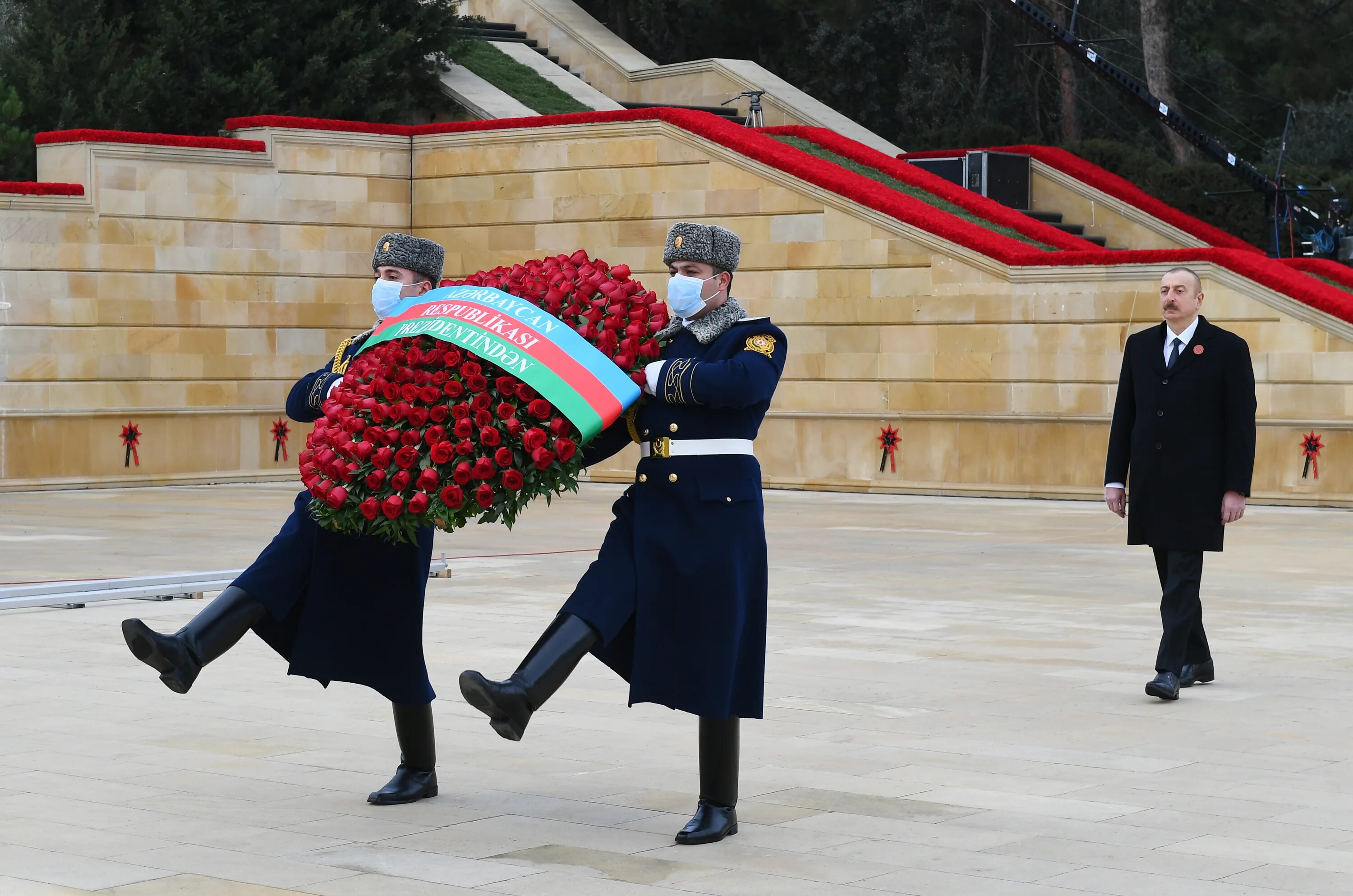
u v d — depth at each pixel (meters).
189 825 6.12
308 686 9.02
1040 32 39.59
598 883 5.39
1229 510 8.84
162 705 8.45
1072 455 22.53
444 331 6.00
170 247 25.33
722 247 6.07
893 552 16.02
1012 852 5.79
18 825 6.11
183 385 25.50
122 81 27.48
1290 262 24.22
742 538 6.00
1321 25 35.91
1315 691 8.99
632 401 5.93
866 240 23.77
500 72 31.97
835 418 24.09
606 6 42.00
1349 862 5.69
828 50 41.44
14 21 30.33
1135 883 5.41
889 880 5.44
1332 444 21.06
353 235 26.78
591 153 25.70
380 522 5.97
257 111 28.06
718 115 32.91
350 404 6.09
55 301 24.55
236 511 20.34
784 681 9.22
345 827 6.12
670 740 7.70
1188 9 40.97
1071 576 14.16
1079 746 7.59
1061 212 30.22
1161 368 9.08
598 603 5.86
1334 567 14.96
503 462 5.88
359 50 28.91
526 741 7.67
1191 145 38.03
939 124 41.72
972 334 23.06
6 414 24.00
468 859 5.68
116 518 19.34
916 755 7.38
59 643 10.42
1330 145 38.03
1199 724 8.09
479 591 12.82
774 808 6.43
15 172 27.30
